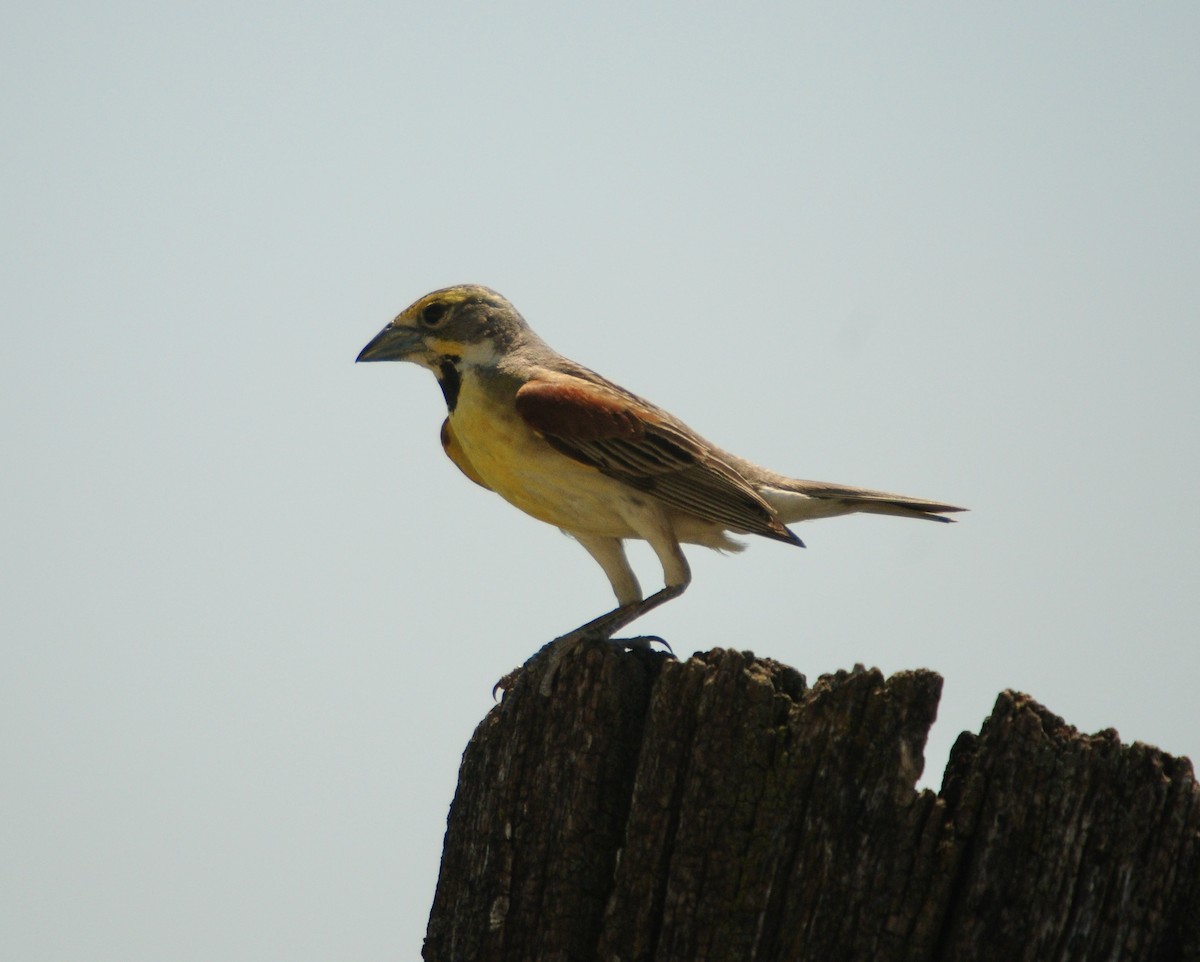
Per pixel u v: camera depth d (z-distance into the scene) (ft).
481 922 31.53
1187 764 27.68
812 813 28.09
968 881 27.35
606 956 29.30
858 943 27.43
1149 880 27.14
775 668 29.81
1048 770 27.40
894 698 28.09
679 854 28.81
